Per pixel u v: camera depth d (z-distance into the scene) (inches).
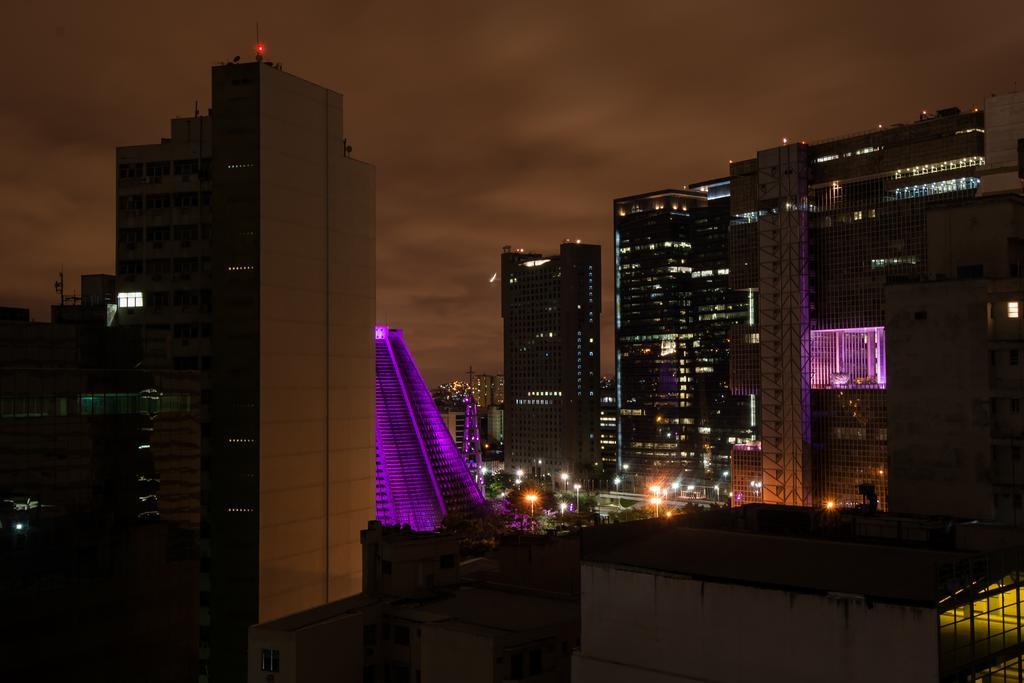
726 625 1791.3
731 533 2087.8
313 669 2669.8
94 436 3398.1
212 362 4510.3
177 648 3715.6
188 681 3767.2
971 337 2925.7
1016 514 2832.2
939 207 3166.8
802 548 1934.1
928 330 3014.3
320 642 2696.9
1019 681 1748.3
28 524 3139.8
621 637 1953.7
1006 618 1733.5
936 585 1561.3
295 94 4726.9
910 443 3041.3
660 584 1889.8
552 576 3346.5
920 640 1557.6
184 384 3850.9
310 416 4734.3
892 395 3083.2
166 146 4896.7
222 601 4365.2
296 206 4707.2
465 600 2940.5
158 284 4827.8
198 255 4793.3
